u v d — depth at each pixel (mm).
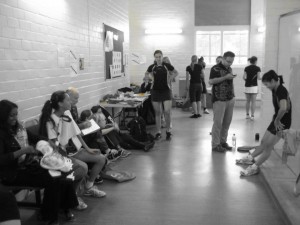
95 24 6066
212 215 3271
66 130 3506
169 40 10711
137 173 4508
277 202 3391
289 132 3963
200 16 10609
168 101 6348
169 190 3906
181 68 10789
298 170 4051
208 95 10508
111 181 4207
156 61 6320
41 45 3982
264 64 5453
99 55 6316
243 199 3646
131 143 5695
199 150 5637
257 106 10422
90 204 3541
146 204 3531
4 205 1744
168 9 10570
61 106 3389
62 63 4582
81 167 3418
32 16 3760
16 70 3469
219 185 4055
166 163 4941
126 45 8492
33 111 3824
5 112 2787
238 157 5203
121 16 7996
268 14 5305
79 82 5273
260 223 3111
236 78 10664
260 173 4328
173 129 7375
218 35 10695
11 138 2883
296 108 4316
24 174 2984
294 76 4449
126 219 3201
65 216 3207
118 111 7500
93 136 4324
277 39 5320
